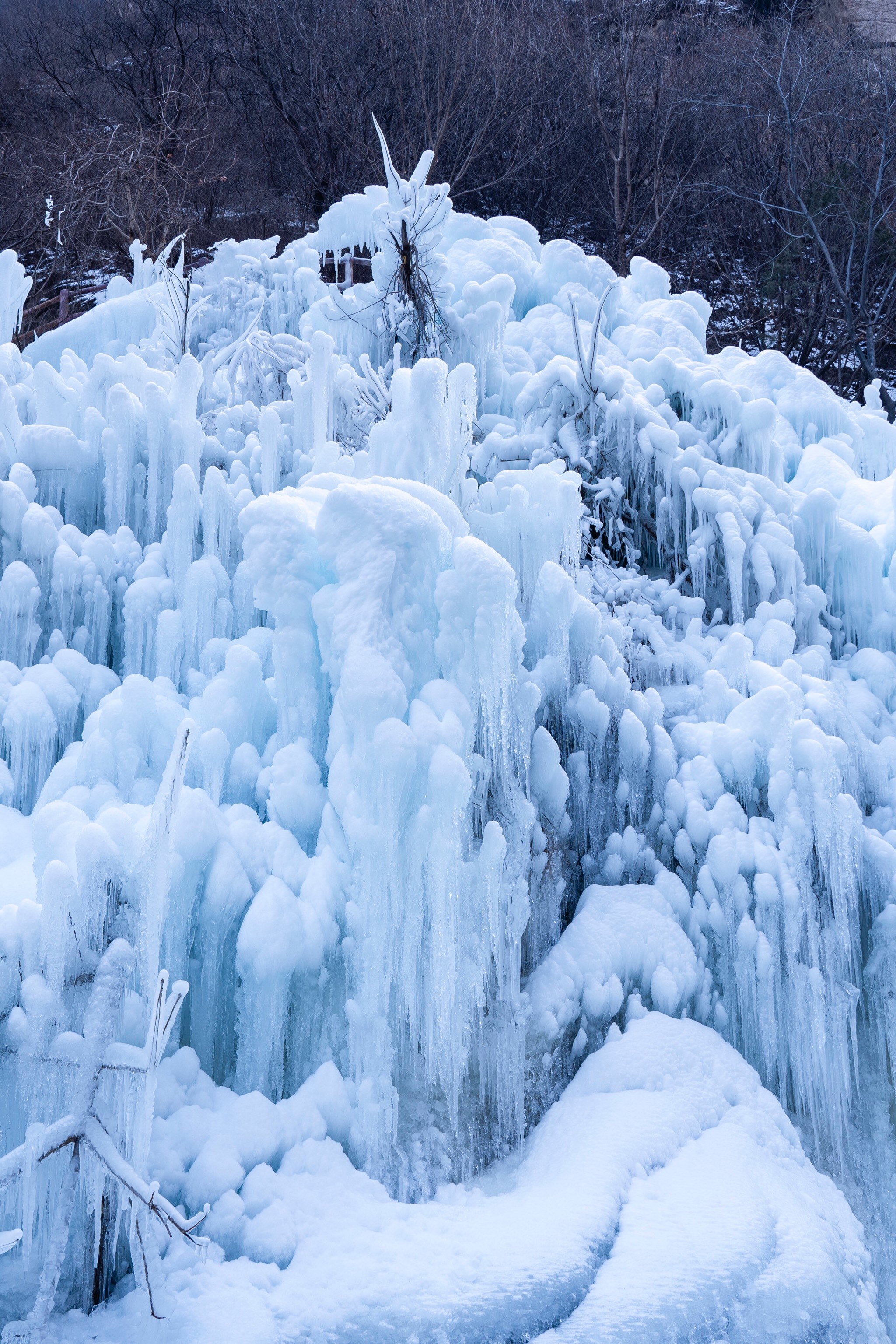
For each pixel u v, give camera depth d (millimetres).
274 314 11023
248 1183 4402
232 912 4949
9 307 9297
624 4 23109
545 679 6301
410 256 9195
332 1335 3875
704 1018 6012
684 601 7957
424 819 4867
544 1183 4871
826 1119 5949
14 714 5750
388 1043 4941
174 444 7059
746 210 21516
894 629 8102
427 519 5281
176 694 6133
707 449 8672
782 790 6227
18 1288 3971
